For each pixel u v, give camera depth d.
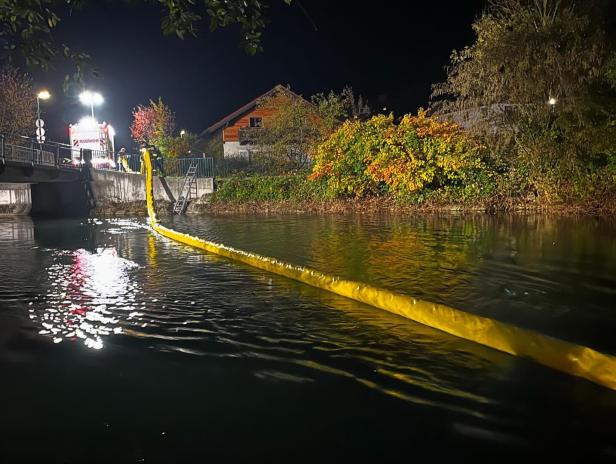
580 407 3.71
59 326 5.94
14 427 3.55
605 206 17.58
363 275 7.90
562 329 5.16
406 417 3.61
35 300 7.26
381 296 6.37
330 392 4.03
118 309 6.66
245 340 5.29
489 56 17.53
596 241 11.19
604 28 16.80
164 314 6.36
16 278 9.04
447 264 8.73
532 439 3.31
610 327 5.21
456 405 3.77
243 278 8.54
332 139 23.03
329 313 6.23
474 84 18.70
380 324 5.74
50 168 24.44
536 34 16.92
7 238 16.36
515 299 6.34
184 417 3.66
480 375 4.29
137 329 5.76
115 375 4.44
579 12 16.95
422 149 21.02
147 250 12.75
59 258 11.58
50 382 4.31
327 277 7.48
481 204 20.09
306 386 4.14
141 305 6.84
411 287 7.05
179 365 4.64
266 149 29.83
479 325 5.07
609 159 17.67
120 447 3.29
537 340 4.55
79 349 5.13
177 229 16.80
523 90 17.67
